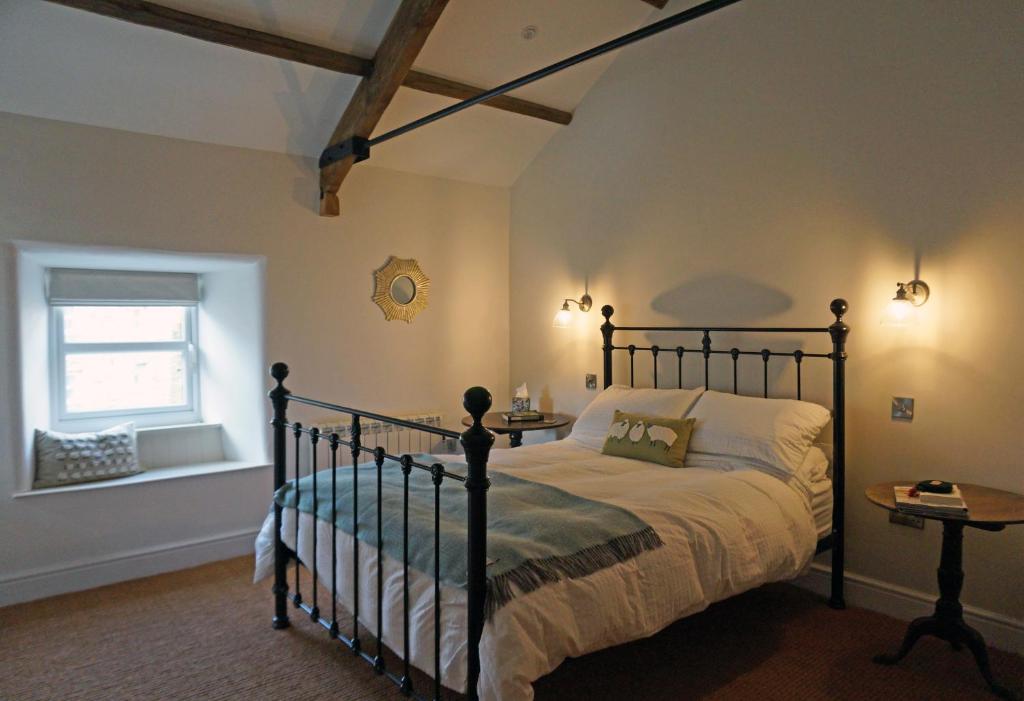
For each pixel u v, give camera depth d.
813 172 3.20
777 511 2.67
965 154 2.71
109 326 4.05
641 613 2.09
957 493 2.41
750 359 3.48
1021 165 2.57
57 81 3.08
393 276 4.36
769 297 3.39
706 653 2.65
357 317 4.25
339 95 3.64
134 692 2.41
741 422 3.09
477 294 4.81
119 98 3.26
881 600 3.01
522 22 3.61
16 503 3.19
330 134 3.88
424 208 4.52
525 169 4.80
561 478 2.94
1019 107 2.57
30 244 3.18
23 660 2.63
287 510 2.86
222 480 3.78
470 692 1.75
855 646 2.71
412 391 4.51
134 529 3.51
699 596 2.28
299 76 3.46
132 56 3.08
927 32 2.80
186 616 3.02
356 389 4.25
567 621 1.89
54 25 2.84
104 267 3.83
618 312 4.17
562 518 2.22
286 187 3.93
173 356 4.30
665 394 3.56
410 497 2.51
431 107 3.96
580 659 2.59
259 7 3.02
